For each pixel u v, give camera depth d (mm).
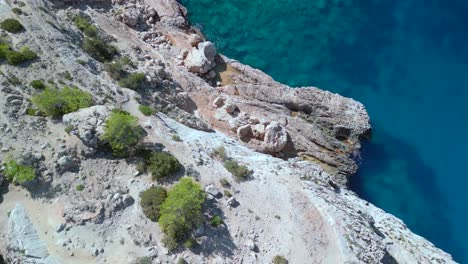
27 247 43219
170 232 44906
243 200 49906
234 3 76688
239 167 51906
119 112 50500
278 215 49781
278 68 73062
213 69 69062
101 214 45312
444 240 64250
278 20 76375
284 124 65750
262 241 47875
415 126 70625
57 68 53375
